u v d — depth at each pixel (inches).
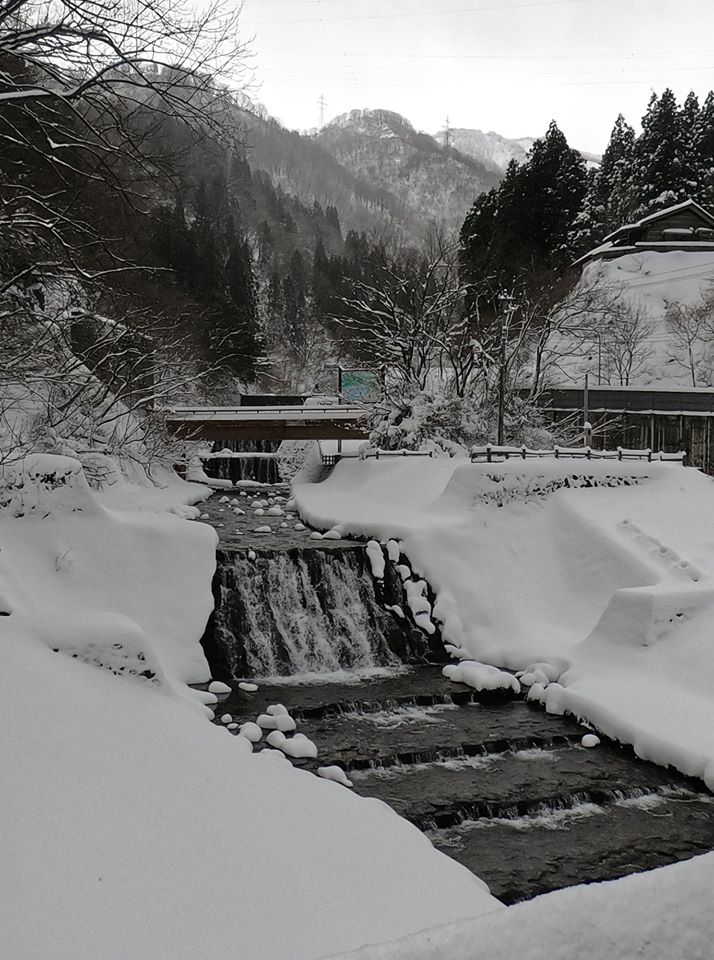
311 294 3811.5
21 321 703.7
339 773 435.2
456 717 539.5
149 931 214.8
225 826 280.1
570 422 1386.6
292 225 5088.6
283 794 323.0
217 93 511.5
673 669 532.1
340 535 788.0
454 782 449.4
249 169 5152.6
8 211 644.1
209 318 2188.7
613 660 566.6
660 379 2102.6
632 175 2915.8
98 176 587.5
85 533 565.0
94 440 855.7
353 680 607.2
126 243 917.8
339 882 264.2
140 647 389.4
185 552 596.4
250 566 664.4
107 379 919.0
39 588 507.2
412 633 668.7
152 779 294.2
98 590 542.3
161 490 1019.3
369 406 1272.1
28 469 561.6
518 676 596.4
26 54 479.2
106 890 226.5
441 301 1270.9
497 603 668.7
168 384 1029.8
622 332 2039.9
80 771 281.4
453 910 259.9
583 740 500.1
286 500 1176.8
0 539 526.9
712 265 2449.6
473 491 761.0
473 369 1390.3
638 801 437.4
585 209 2711.6
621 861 378.3
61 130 526.9
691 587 585.0
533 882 358.6
